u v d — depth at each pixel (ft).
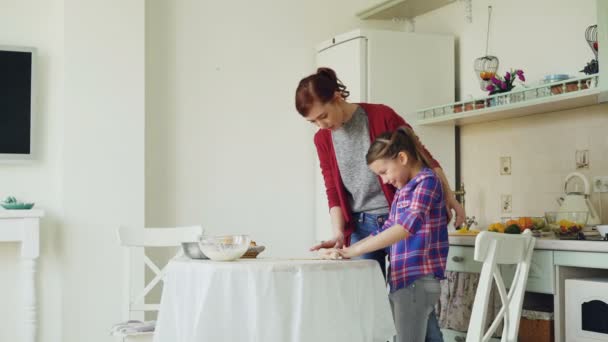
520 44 13.10
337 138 9.41
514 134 13.12
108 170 13.25
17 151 13.21
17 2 13.43
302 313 7.30
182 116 14.24
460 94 14.51
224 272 7.34
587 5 11.89
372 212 9.46
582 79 10.96
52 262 13.32
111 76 13.33
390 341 9.71
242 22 14.76
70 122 13.12
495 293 10.59
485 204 13.71
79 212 13.08
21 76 13.28
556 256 9.77
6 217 12.34
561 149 12.23
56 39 13.58
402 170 8.55
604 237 10.16
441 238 8.51
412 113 14.10
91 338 13.05
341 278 7.61
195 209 14.25
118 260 13.23
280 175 14.90
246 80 14.74
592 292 9.23
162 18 14.19
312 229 15.11
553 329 9.87
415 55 14.19
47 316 13.26
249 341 7.30
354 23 15.57
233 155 14.57
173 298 7.93
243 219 14.60
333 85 9.02
